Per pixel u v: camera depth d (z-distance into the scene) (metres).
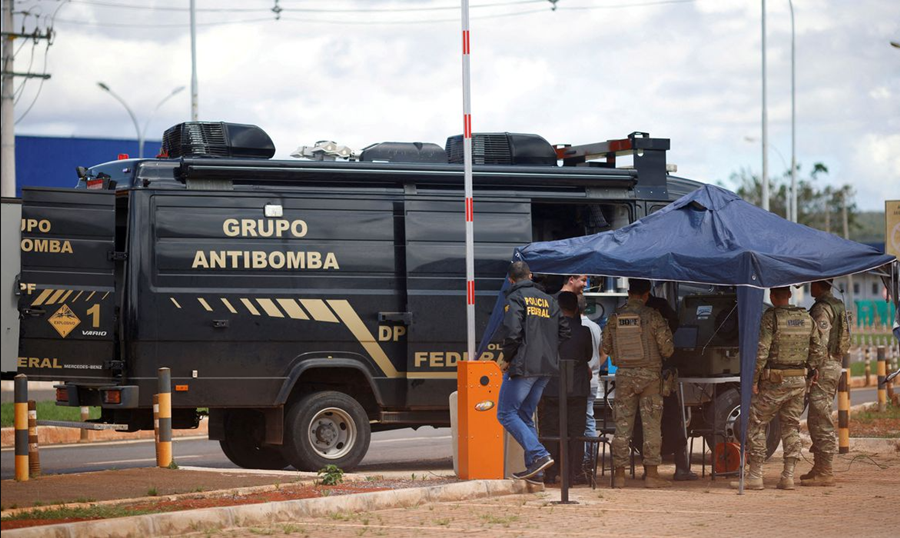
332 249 21.47
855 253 19.61
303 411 21.25
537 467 18.06
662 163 24.22
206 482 17.88
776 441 23.36
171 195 20.80
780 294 19.55
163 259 20.61
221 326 20.73
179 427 21.83
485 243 22.38
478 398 18.92
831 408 19.75
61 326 20.44
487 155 23.42
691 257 19.23
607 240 20.20
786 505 17.16
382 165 21.89
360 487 17.89
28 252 20.36
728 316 21.08
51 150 75.31
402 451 27.47
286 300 21.11
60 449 28.33
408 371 21.67
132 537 13.80
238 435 22.81
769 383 19.20
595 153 24.97
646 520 15.51
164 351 20.50
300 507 15.60
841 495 18.41
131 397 20.22
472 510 16.38
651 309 19.62
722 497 18.14
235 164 20.97
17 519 14.22
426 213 21.98
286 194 21.33
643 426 19.61
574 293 20.45
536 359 18.05
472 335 19.30
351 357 21.47
